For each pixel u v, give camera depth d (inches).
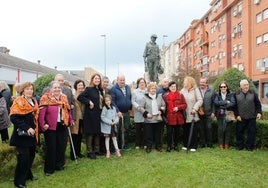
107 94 335.9
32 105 243.0
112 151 350.3
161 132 352.2
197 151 340.5
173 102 339.9
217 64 1999.3
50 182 250.7
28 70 1245.7
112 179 250.4
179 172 260.5
